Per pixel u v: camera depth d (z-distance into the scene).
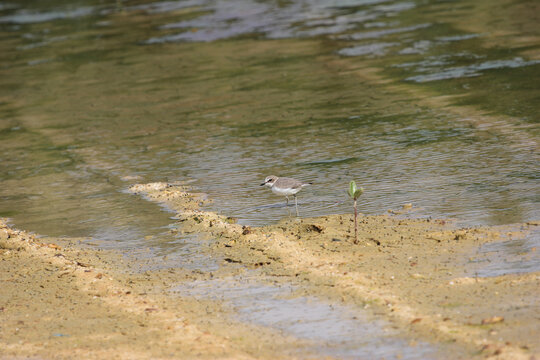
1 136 23.17
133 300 10.95
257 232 13.42
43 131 23.36
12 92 28.84
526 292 9.87
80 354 9.20
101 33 39.38
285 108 23.28
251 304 10.41
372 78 25.72
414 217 13.58
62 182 18.20
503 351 8.30
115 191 17.14
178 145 20.59
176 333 9.62
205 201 15.87
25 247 13.63
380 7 38.88
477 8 35.53
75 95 27.59
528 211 13.23
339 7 40.06
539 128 18.47
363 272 11.11
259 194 16.09
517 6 34.88
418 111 21.38
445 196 14.60
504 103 21.09
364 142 19.11
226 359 8.77
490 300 9.73
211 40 35.03
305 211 14.66
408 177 16.08
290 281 11.09
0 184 18.41
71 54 34.84
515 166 15.94
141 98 26.27
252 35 35.16
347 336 9.15
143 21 41.56
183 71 29.62
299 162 18.08
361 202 14.83
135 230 14.39
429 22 33.81
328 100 23.67
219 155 19.31
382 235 12.73
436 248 11.88
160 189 16.98
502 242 11.84
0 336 9.96
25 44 38.28
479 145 17.73
